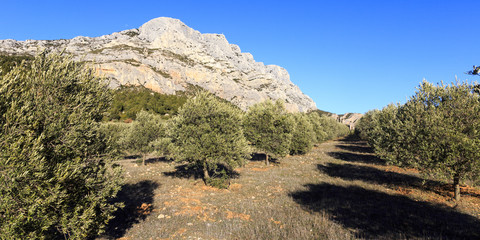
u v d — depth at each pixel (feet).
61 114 22.88
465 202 47.88
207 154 57.98
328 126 222.48
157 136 93.30
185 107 60.70
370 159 112.68
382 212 42.37
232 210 43.32
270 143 87.15
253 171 82.12
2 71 21.47
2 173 17.58
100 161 28.04
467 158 43.37
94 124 26.25
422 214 41.19
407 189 58.95
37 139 19.83
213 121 60.13
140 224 36.22
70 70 26.58
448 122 46.55
